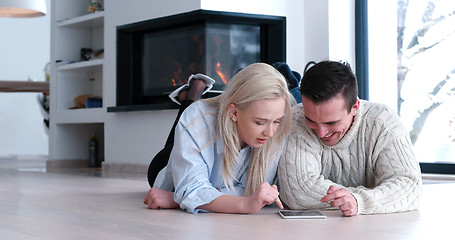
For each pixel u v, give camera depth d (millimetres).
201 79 2527
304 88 1612
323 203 1770
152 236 1380
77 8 5258
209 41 3963
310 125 1679
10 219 1716
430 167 3760
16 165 5328
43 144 7875
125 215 1770
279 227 1498
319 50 4020
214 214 1751
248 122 1653
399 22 3928
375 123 1801
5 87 5086
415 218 1662
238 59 4035
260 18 3977
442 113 3734
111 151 4621
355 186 1887
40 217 1756
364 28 4004
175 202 1917
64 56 5203
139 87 4453
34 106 7816
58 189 2795
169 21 4082
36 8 4906
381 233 1410
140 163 4355
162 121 4152
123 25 4422
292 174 1795
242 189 1887
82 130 5270
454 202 2113
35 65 7906
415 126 3877
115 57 4559
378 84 4004
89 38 5320
